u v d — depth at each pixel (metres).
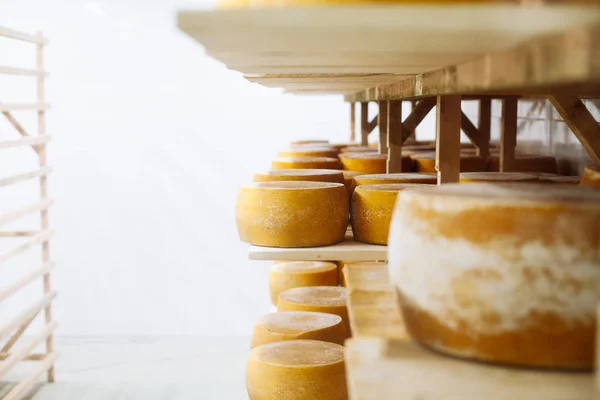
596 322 0.78
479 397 0.75
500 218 0.79
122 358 4.98
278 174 2.14
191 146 6.35
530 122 3.09
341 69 1.41
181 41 6.23
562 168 2.69
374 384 0.79
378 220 1.80
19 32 3.98
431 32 0.68
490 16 0.61
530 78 0.70
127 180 6.20
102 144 6.23
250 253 1.76
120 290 6.20
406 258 0.89
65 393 4.28
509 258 0.79
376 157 2.89
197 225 6.27
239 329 5.90
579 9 0.57
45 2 6.09
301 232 1.78
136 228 6.22
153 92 6.18
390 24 0.65
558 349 0.79
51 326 4.50
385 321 1.01
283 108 6.38
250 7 0.67
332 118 6.45
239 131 6.34
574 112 1.55
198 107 6.29
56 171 6.20
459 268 0.82
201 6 0.68
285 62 1.19
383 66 1.27
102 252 6.23
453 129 1.75
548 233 0.77
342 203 1.85
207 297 6.23
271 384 1.77
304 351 1.89
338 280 2.87
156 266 6.25
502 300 0.80
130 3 6.14
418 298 0.87
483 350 0.83
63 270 6.19
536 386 0.78
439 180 1.77
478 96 2.49
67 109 6.18
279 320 2.16
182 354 5.03
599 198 0.81
